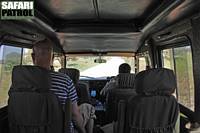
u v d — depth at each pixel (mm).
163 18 4477
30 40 5137
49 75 2914
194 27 3721
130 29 5980
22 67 2895
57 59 7859
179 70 4961
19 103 2900
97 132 5379
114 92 5441
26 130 2945
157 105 3086
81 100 5980
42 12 5008
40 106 2883
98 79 8578
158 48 6242
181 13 3895
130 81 5410
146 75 3076
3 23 3711
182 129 4086
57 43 7164
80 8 4867
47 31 5719
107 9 4953
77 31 6016
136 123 3156
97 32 6047
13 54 4598
